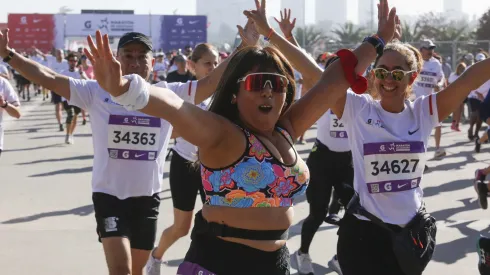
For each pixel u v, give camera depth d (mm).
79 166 10875
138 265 4066
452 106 3477
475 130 14672
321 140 5379
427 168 10398
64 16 35906
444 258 5867
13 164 11062
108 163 3930
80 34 36062
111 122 3916
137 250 4023
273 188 2613
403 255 3305
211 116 2516
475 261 5773
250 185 2572
